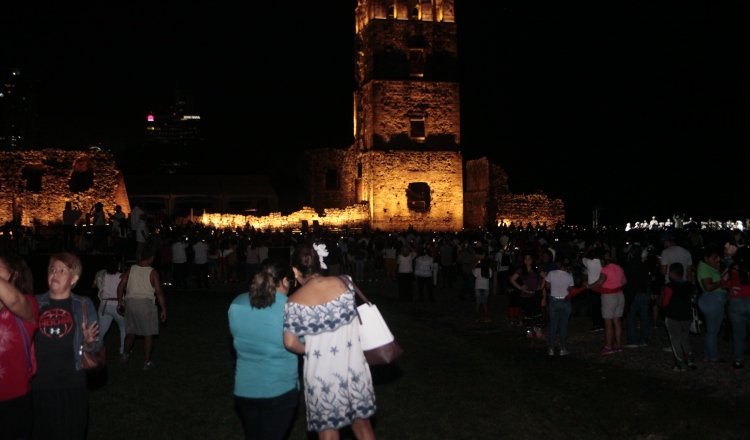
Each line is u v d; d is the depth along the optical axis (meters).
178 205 66.81
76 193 45.69
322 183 60.31
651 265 18.02
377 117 52.75
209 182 54.91
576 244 26.52
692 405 10.60
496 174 57.97
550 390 11.69
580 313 21.84
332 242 29.80
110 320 13.70
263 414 6.76
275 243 37.16
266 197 54.97
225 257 30.95
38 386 6.50
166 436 9.56
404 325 18.56
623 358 14.17
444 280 29.70
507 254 25.47
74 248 26.28
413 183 53.88
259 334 6.76
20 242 24.91
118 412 10.63
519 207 57.94
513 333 17.77
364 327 7.36
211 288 28.34
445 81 53.94
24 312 6.17
